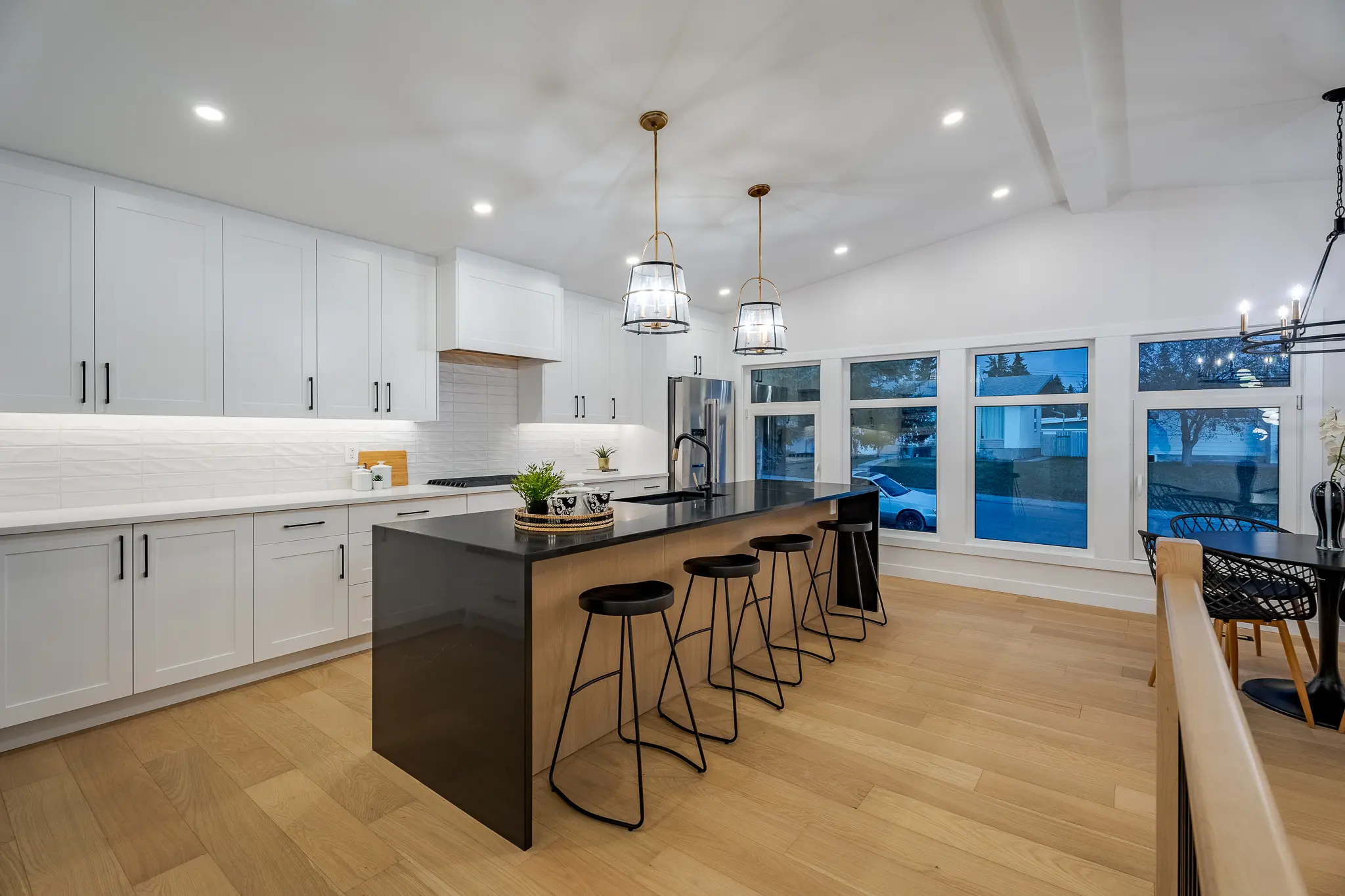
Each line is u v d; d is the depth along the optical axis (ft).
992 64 9.02
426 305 13.52
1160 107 10.26
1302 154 11.62
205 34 7.02
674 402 18.48
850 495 12.55
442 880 5.86
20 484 9.34
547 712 7.81
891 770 7.70
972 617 13.93
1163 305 13.79
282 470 12.13
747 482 15.53
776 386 20.40
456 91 8.45
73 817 6.76
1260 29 8.25
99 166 9.09
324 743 8.35
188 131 8.62
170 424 10.80
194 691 9.68
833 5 7.56
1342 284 12.17
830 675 10.69
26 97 7.63
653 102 9.17
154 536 9.11
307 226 11.62
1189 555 4.02
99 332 9.20
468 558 6.81
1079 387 15.16
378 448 13.57
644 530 7.70
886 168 12.12
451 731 7.02
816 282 18.83
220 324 10.45
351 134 9.12
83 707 8.52
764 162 11.35
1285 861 1.29
